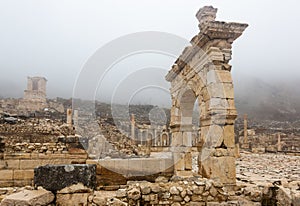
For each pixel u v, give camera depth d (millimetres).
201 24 11445
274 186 8023
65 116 39531
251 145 54500
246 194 9000
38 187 6480
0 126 25750
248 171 17781
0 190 8664
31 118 34250
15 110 50969
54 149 14820
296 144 55188
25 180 13531
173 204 7602
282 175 15656
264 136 58844
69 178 6570
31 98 58406
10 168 13523
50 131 25516
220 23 10820
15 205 5723
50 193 6352
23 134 23781
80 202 6539
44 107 57719
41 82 61312
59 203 6438
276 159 30234
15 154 13766
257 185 10414
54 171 6547
